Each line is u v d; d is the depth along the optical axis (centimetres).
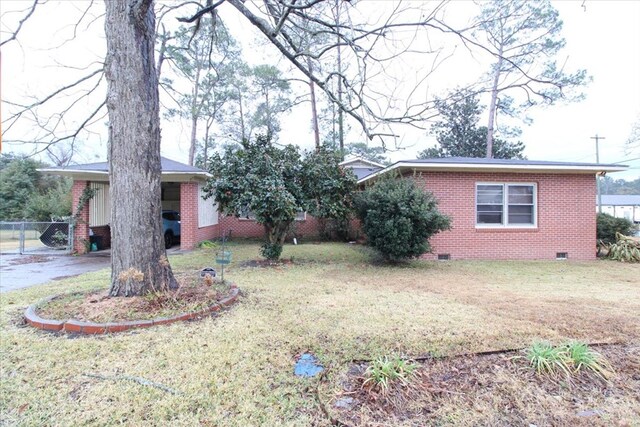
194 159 2423
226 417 249
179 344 360
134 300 459
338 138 2253
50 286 632
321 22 518
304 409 260
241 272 773
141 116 481
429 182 1007
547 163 1027
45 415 247
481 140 2448
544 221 1040
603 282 704
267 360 331
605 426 243
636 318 451
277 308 492
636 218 3403
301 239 1525
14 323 426
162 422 242
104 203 1331
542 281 711
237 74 1838
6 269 870
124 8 470
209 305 467
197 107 1295
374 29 493
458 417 252
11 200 2205
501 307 505
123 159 479
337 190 887
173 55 933
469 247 1020
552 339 377
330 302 527
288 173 862
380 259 980
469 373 309
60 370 308
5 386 283
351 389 285
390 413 256
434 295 580
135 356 334
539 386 290
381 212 847
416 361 328
